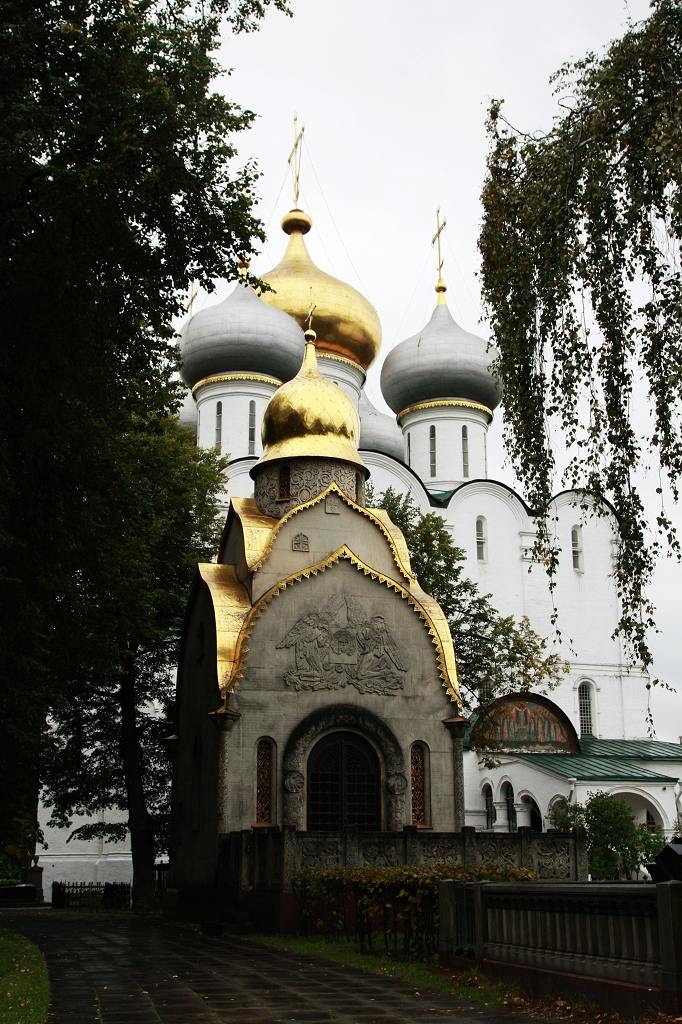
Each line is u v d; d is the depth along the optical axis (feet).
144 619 101.19
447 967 49.29
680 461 49.73
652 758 153.99
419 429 192.03
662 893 33.12
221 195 65.87
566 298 52.70
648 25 50.16
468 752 155.74
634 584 52.42
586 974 37.88
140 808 113.39
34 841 132.57
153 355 74.23
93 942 69.10
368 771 91.30
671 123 47.26
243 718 87.97
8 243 60.59
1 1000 39.63
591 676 177.06
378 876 58.29
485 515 176.35
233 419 167.84
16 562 69.46
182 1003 41.22
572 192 52.60
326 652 91.76
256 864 77.77
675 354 49.06
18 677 65.51
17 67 59.62
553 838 77.82
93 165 57.26
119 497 79.56
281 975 49.93
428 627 95.76
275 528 96.58
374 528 99.81
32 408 67.21
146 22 64.64
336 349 180.14
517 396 55.16
